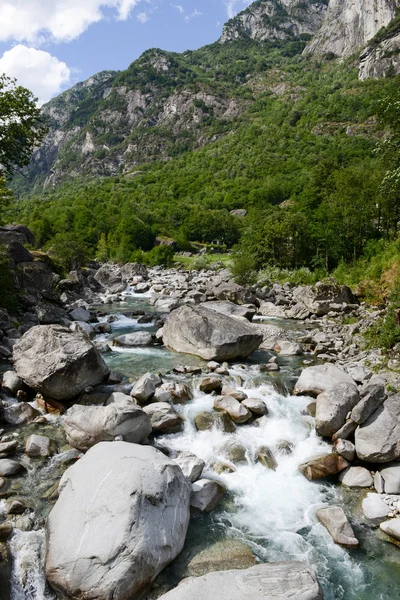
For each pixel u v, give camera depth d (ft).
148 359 65.41
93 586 24.20
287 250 179.11
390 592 26.89
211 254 334.85
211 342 65.16
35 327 53.62
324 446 42.11
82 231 322.34
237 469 38.93
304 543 30.55
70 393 48.57
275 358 68.03
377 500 34.12
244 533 31.19
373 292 108.68
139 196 539.29
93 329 83.82
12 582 25.94
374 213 155.63
